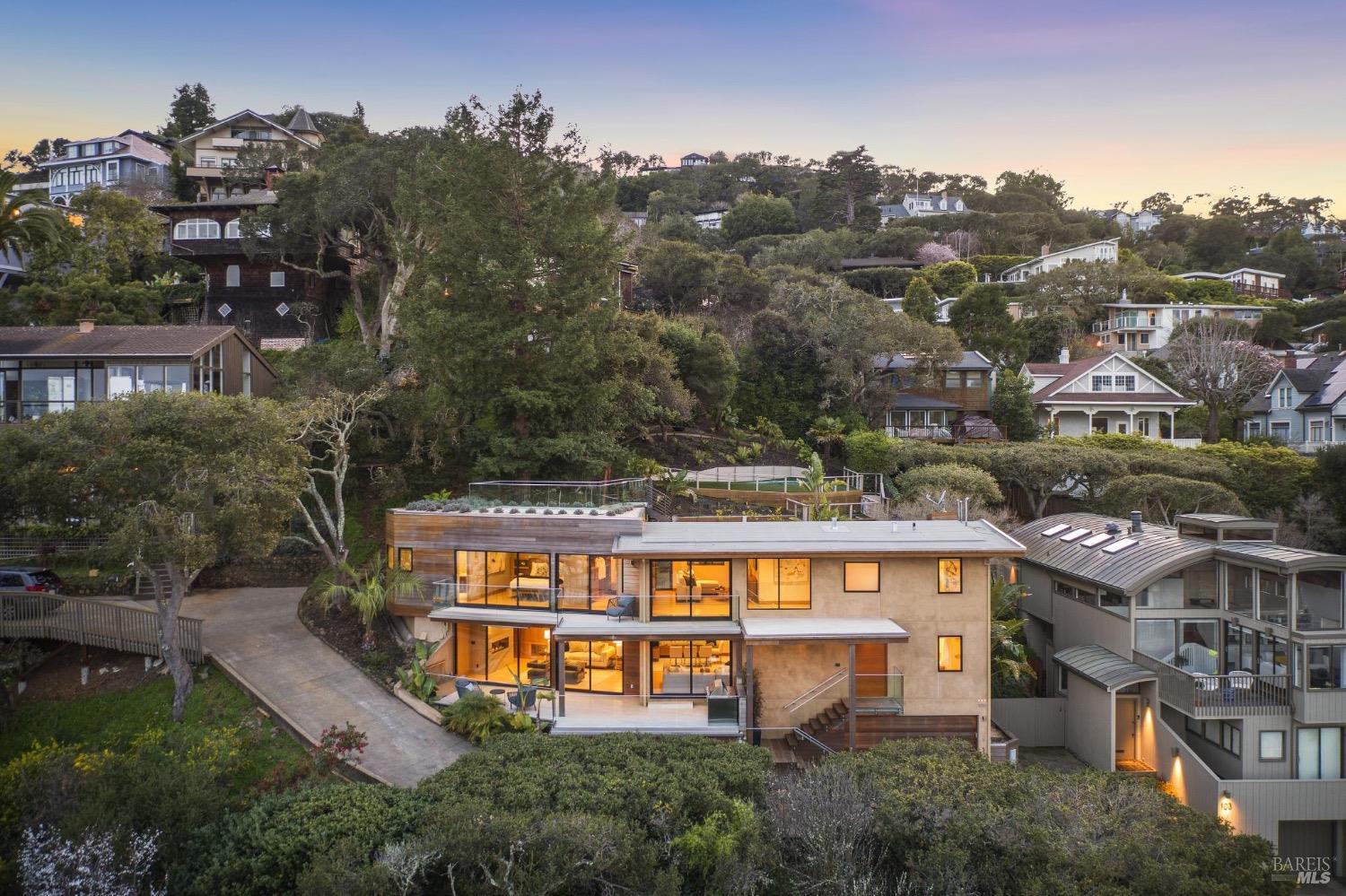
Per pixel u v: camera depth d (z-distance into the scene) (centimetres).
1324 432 5588
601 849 1449
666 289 6031
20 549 3156
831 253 8912
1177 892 1349
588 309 3234
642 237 8106
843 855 1545
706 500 3741
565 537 2661
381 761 2108
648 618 2489
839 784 1703
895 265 9550
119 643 2609
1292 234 11425
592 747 1894
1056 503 4500
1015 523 3725
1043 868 1459
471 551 2730
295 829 1608
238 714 2322
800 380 5141
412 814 1631
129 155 8906
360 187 4109
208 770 1889
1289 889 1438
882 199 15712
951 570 2453
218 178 6197
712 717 2284
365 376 3522
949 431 5356
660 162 16812
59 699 2491
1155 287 8450
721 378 4628
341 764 2095
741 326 5612
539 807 1594
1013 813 1563
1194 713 2297
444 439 3703
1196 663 2603
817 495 3447
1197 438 5862
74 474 2238
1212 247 11488
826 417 4872
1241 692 2317
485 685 2584
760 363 5159
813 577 2467
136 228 5559
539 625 2530
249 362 3994
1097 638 2811
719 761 1820
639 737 1988
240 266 5003
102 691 2502
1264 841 1531
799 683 2470
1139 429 5822
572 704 2469
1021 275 9788
